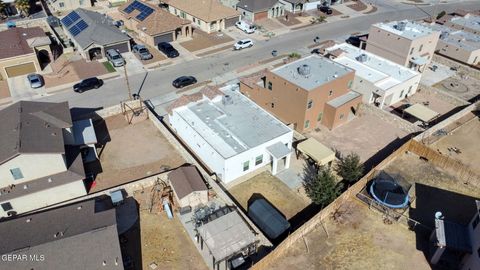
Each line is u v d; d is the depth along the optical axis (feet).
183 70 210.59
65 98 182.80
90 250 99.35
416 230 120.88
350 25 284.61
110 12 284.61
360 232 119.65
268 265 109.19
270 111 177.47
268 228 116.16
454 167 142.72
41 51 210.18
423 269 109.40
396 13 314.55
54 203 126.52
